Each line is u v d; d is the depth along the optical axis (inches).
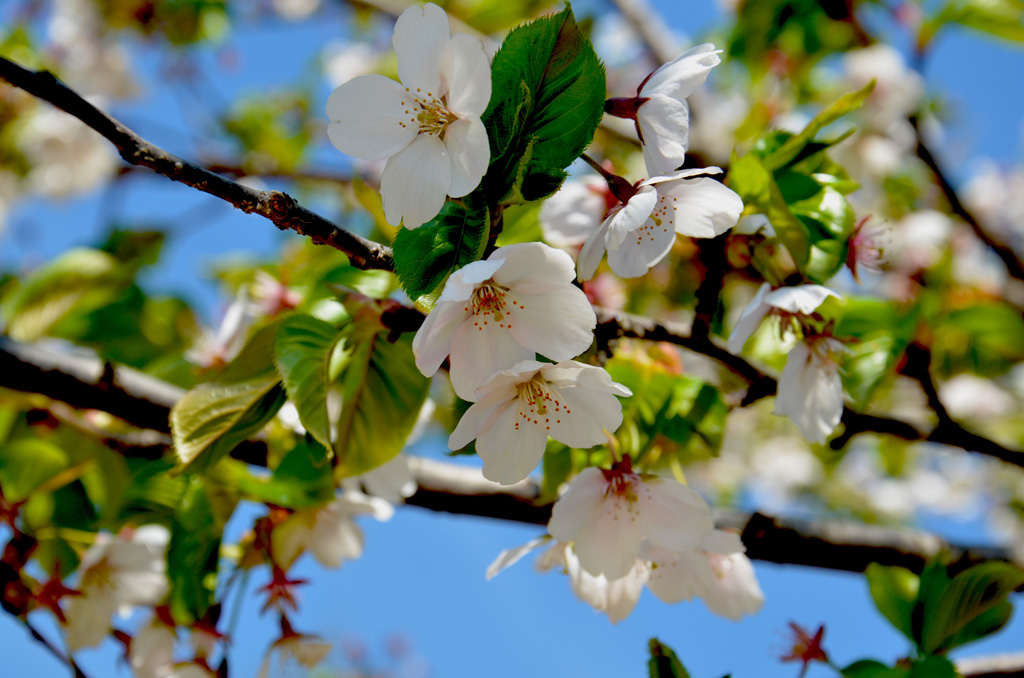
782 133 18.9
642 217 16.6
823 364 18.3
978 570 18.7
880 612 19.5
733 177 18.0
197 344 21.0
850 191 18.6
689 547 17.6
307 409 17.3
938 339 25.7
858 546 21.8
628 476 17.8
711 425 18.8
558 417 16.8
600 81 16.6
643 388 18.9
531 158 16.6
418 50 16.4
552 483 18.6
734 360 18.8
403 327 18.0
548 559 18.7
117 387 20.1
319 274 19.9
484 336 16.7
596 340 17.9
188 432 17.7
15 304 23.3
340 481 19.5
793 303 17.8
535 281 16.6
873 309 21.1
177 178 15.8
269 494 18.5
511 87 16.5
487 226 16.3
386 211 16.3
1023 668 21.0
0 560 19.4
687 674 17.5
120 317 24.4
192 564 18.8
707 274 18.4
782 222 17.9
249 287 20.8
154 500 19.1
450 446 16.6
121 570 19.9
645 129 17.2
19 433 21.7
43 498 20.4
